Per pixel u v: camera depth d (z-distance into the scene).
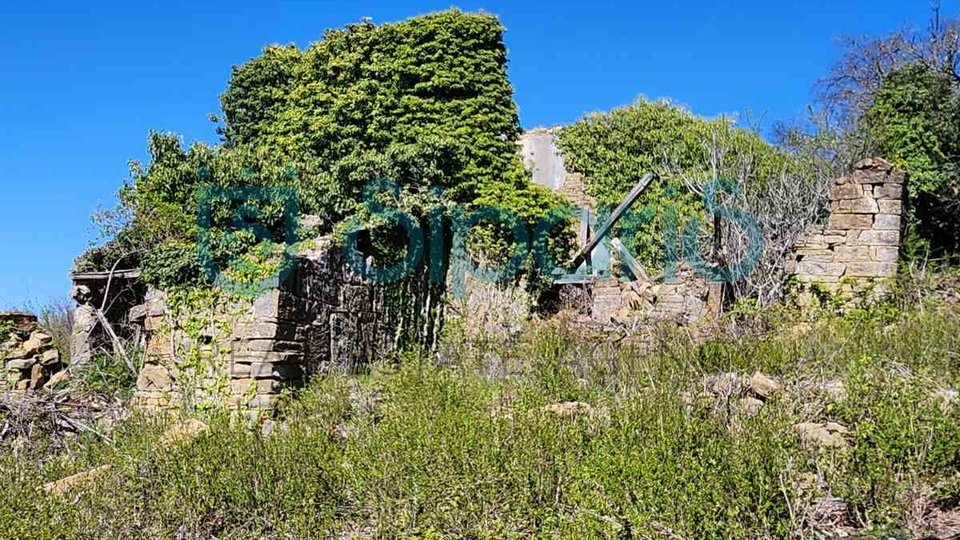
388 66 20.77
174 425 9.88
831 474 6.30
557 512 6.60
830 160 21.70
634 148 24.16
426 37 21.05
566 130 24.98
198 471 7.78
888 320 12.43
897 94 21.11
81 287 14.34
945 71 22.02
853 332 10.95
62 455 9.91
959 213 20.23
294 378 11.27
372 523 7.20
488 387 10.43
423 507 7.04
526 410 7.96
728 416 7.53
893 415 6.72
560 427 7.55
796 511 5.94
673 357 10.30
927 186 20.02
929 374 8.84
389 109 20.77
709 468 6.16
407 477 7.24
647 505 6.07
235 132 25.16
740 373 8.91
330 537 7.12
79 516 7.21
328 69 20.77
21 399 11.14
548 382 9.73
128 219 14.75
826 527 6.13
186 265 11.31
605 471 6.45
